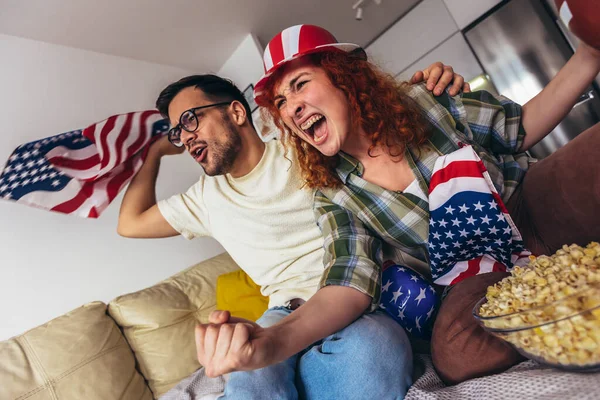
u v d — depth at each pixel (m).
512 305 0.54
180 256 2.58
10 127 2.26
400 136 0.93
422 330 0.96
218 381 1.34
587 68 0.87
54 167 1.41
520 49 2.93
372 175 0.99
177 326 1.93
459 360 0.73
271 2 2.81
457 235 0.88
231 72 3.27
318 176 1.02
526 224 0.94
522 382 0.59
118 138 1.40
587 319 0.46
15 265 2.06
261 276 1.20
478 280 0.81
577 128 2.73
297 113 0.90
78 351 1.70
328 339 0.82
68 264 2.20
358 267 0.87
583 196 0.77
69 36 2.50
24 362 1.61
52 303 2.09
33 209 2.18
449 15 3.30
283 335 0.67
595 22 0.59
